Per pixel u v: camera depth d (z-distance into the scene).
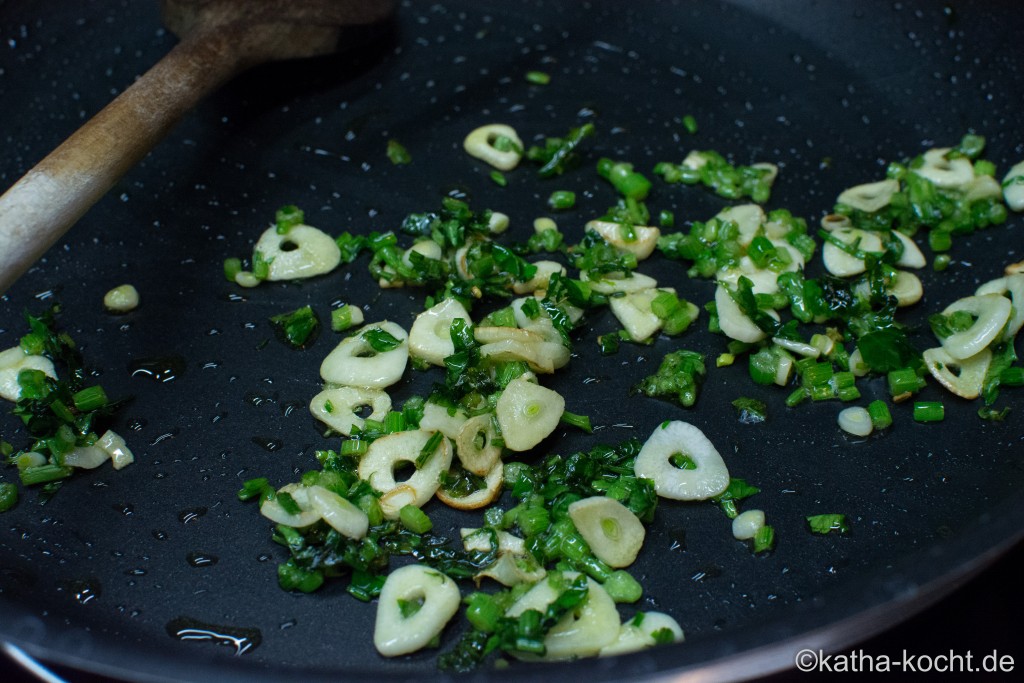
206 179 0.40
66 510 0.34
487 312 0.37
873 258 0.38
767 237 0.38
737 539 0.33
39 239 0.33
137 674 0.28
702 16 0.45
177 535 0.33
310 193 0.40
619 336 0.37
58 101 0.42
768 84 0.43
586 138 0.41
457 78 0.43
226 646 0.32
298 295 0.38
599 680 0.28
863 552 0.33
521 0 0.45
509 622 0.31
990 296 0.36
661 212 0.39
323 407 0.35
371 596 0.32
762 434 0.35
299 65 0.43
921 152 0.41
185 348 0.36
